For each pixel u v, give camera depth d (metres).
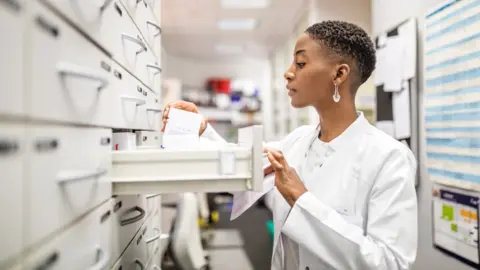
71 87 0.42
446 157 1.17
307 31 0.77
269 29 3.74
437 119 1.21
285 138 1.04
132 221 0.74
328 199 0.76
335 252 0.66
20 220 0.31
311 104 0.78
